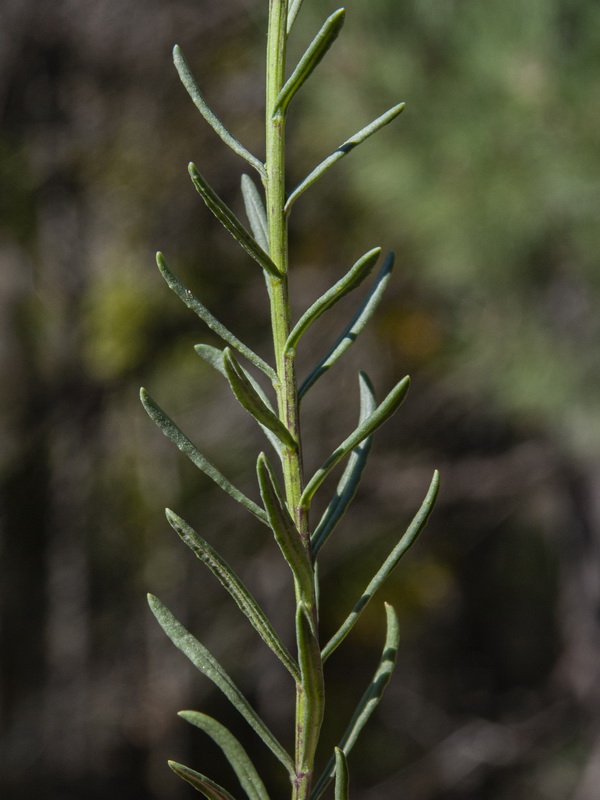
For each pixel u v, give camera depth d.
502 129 2.44
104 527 5.23
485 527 5.28
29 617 5.23
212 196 0.53
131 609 5.28
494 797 4.58
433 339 4.07
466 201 2.59
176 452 5.01
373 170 2.79
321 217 4.05
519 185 2.51
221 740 0.57
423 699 5.34
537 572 5.95
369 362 4.21
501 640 5.77
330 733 5.16
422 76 2.60
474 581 5.87
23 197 4.96
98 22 4.66
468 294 3.15
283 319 0.57
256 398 0.53
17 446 5.05
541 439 4.11
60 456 5.15
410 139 2.65
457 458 4.40
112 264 4.95
